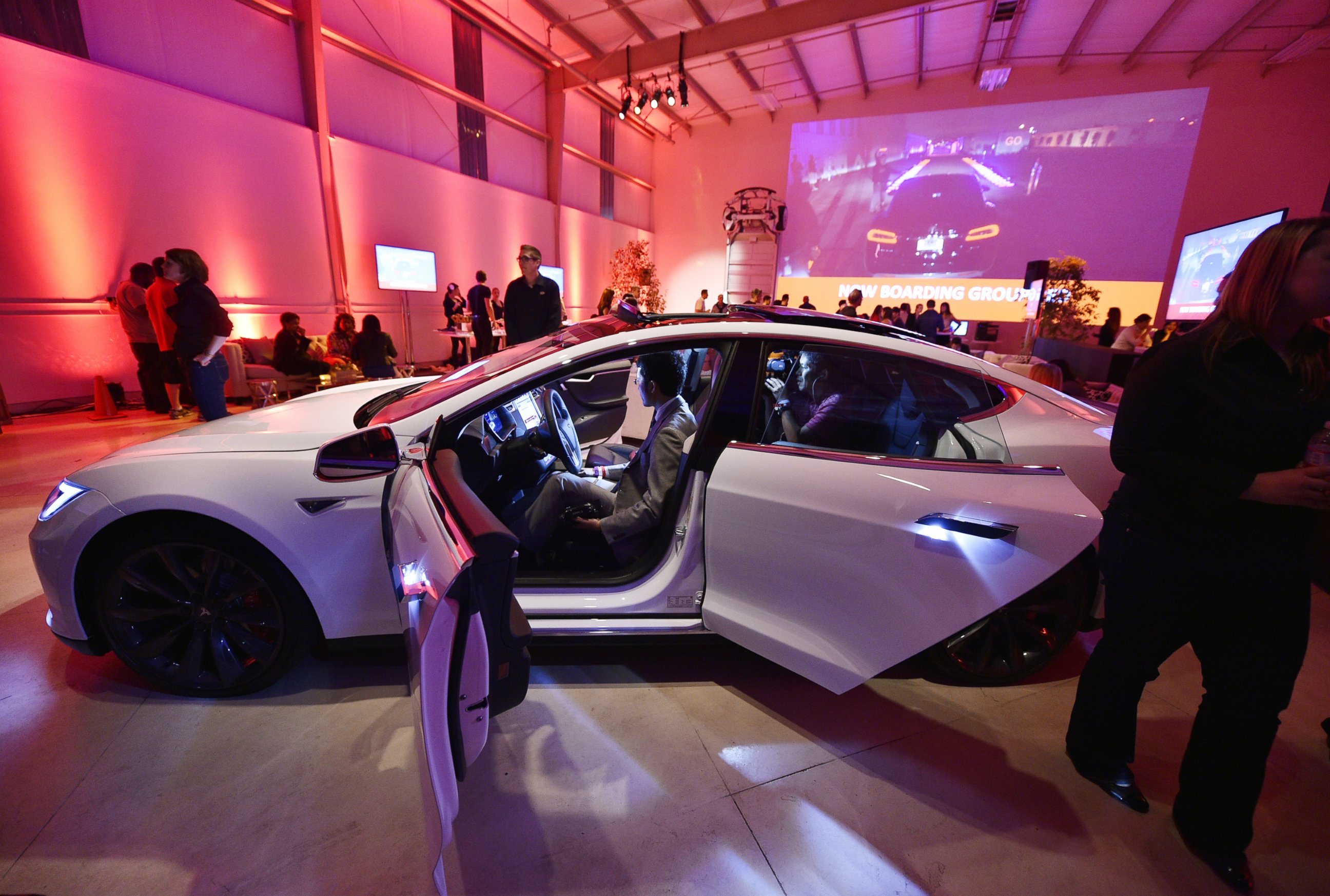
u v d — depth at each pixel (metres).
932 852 1.26
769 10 8.99
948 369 1.63
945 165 12.73
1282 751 1.62
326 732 1.53
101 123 5.34
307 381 6.16
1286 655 1.12
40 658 1.80
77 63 5.14
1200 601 1.17
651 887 1.16
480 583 0.86
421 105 8.98
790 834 1.29
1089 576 1.70
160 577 1.56
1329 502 0.93
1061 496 1.36
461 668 0.80
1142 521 1.21
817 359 1.63
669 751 1.53
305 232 7.34
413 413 1.55
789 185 14.26
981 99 12.37
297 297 7.35
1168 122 11.02
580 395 3.54
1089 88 11.62
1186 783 1.28
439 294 9.76
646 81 11.36
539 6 9.38
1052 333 10.74
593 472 2.39
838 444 1.59
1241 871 1.21
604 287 14.34
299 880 1.13
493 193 10.51
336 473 1.41
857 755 1.54
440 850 0.70
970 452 1.56
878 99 13.23
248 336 6.84
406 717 1.60
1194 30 9.70
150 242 5.79
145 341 5.37
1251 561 1.08
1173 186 11.17
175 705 1.61
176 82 5.96
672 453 1.67
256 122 6.62
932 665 1.83
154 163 5.75
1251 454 1.04
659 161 15.84
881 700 1.77
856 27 9.41
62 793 1.31
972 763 1.53
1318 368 1.00
